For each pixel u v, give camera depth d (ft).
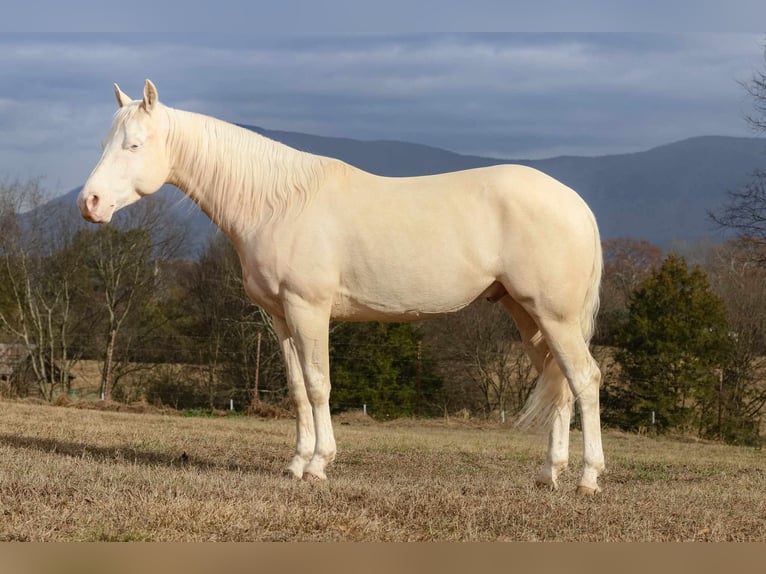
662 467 40.27
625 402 91.97
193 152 24.02
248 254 23.62
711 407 89.66
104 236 102.94
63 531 16.71
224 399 100.37
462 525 18.37
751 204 71.56
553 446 23.79
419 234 22.45
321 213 22.89
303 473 23.56
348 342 93.76
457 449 43.39
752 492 26.84
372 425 72.28
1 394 88.58
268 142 23.94
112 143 23.68
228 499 19.56
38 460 25.17
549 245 22.30
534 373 93.71
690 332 88.69
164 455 31.17
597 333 100.17
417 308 22.98
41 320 101.09
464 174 23.21
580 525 18.92
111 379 102.63
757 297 92.02
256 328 99.50
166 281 106.42
